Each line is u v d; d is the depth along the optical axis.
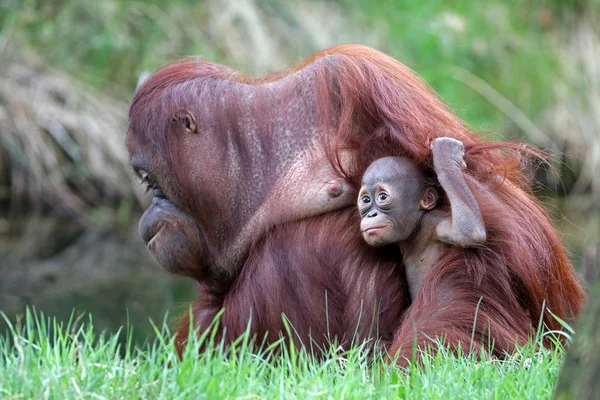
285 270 9.82
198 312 10.91
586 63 28.61
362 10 28.84
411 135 9.48
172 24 27.56
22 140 24.59
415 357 8.29
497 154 10.22
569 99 27.61
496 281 8.88
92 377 7.38
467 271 8.89
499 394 7.16
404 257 9.46
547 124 27.05
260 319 9.87
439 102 10.42
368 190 9.18
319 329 9.69
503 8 29.70
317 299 9.70
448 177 8.69
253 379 7.52
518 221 9.41
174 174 10.39
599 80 28.27
